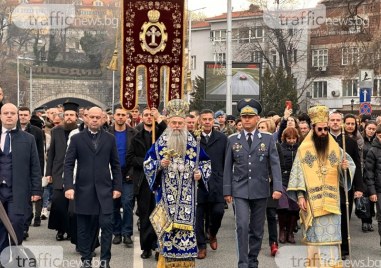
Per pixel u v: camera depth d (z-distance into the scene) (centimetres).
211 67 2934
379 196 1132
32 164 904
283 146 1179
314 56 5756
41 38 7831
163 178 846
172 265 838
